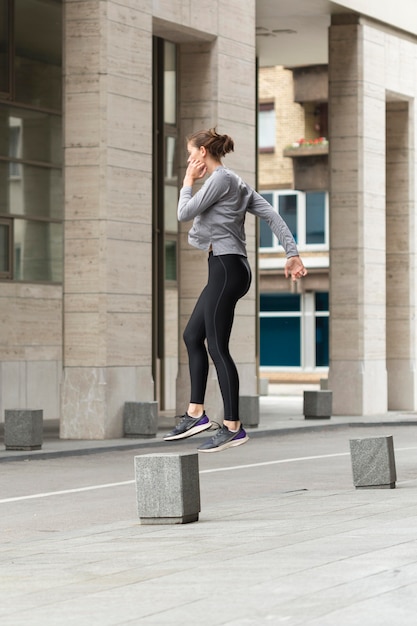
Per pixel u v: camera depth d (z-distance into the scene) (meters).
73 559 11.88
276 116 69.81
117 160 30.41
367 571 10.01
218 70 34.41
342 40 40.19
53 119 36.22
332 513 15.27
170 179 41.59
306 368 71.88
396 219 43.88
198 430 10.24
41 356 35.62
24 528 16.05
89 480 21.91
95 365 30.02
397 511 15.31
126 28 30.69
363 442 18.91
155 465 14.98
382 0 41.00
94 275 30.05
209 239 10.30
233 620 8.16
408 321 43.56
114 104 30.31
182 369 34.84
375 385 40.41
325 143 64.31
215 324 10.20
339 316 40.22
